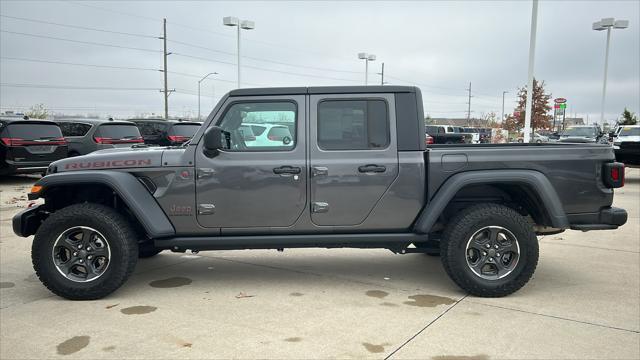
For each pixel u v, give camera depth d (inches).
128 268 181.0
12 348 142.1
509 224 179.0
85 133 566.9
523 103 1652.3
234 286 199.5
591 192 186.7
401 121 186.5
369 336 150.1
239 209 185.0
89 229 178.4
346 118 187.2
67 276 180.1
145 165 183.8
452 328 156.1
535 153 184.9
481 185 197.2
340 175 184.1
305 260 241.0
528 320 162.9
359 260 241.6
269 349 141.1
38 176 613.9
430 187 184.9
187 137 679.7
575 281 206.1
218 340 147.1
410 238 187.2
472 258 186.2
